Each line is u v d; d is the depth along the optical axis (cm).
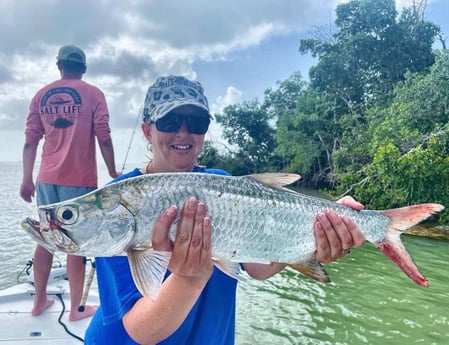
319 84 3356
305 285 956
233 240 223
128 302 199
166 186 213
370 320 764
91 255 211
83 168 454
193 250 187
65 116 445
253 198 228
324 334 705
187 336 219
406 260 261
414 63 3200
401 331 721
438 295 898
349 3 3238
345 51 3216
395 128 2147
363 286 954
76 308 439
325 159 3294
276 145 3900
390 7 3181
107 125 463
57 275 565
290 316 779
